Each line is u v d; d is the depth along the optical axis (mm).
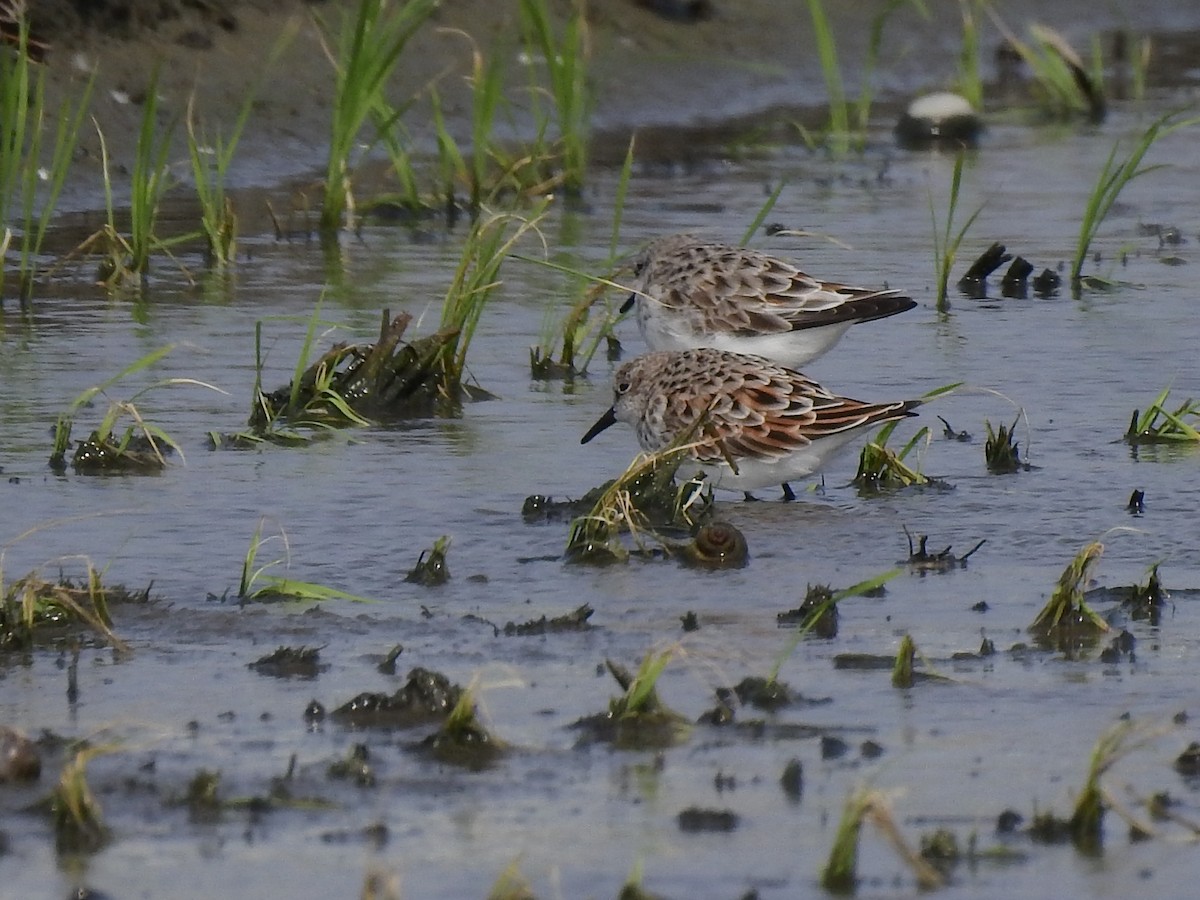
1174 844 8117
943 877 7809
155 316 17094
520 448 13938
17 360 15656
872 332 17203
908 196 22750
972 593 11062
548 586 11133
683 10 28859
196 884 7656
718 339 15172
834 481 13359
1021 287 18891
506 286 18625
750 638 10312
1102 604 10867
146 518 12172
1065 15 33812
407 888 7625
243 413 14586
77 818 8039
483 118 21562
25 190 18031
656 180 23297
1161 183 23812
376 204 21391
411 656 9977
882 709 9398
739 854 7957
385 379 14938
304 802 8344
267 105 23156
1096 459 13688
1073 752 8945
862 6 31312
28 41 20734
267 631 10312
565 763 8773
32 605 10156
